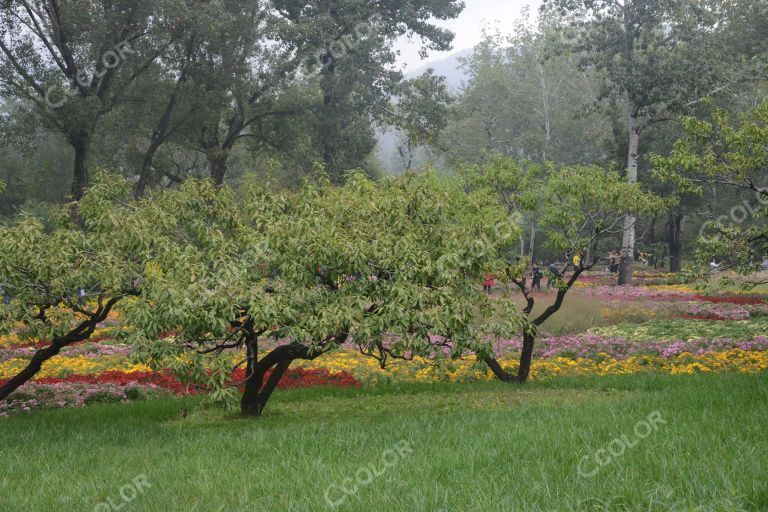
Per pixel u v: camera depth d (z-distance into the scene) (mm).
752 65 43969
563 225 17062
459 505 6535
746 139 16406
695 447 8258
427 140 50469
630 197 16453
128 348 22984
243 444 9984
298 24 43531
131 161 46344
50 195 57094
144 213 12594
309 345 11977
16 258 11320
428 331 12203
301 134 48094
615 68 43250
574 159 69250
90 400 15906
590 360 20625
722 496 6305
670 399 12297
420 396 15797
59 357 21312
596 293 39562
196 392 16469
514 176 17516
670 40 44156
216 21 39188
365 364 20016
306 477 7840
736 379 14562
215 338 11938
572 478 7258
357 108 47594
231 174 62969
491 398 15094
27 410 14633
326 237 11523
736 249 17688
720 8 51656
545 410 12086
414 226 12633
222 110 45125
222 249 11992
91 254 11930
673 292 38844
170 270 11500
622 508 6320
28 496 7688
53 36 39219
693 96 42031
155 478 8258
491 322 13172
